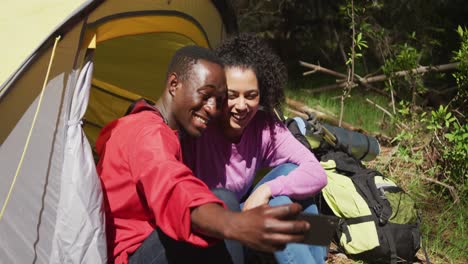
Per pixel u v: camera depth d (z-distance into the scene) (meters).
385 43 8.42
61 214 2.65
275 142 3.36
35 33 2.93
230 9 4.30
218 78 2.67
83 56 2.90
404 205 4.00
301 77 9.55
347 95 6.52
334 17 9.55
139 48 4.38
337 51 9.79
